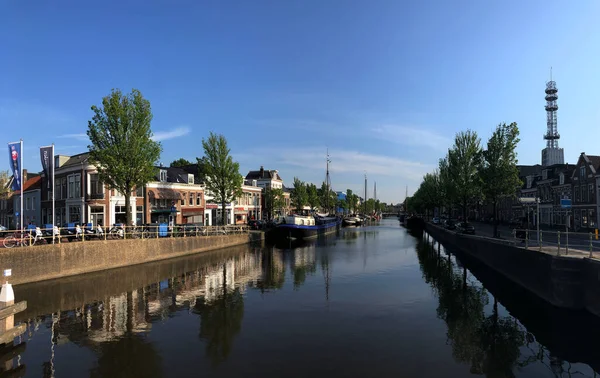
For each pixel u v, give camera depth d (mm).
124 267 24984
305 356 10484
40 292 17734
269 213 69812
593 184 42750
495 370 9805
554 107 86500
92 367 9875
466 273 23766
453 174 44688
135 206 40875
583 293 14352
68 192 39812
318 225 56156
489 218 77250
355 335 12203
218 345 11297
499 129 31562
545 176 55812
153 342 11562
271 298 16984
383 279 21562
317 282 20609
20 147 23344
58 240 22422
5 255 18234
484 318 14086
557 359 10500
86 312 14805
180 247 31188
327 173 78625
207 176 43531
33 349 11117
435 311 15055
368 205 182500
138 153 27172
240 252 34750
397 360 10289
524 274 18641
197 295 17562
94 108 26250
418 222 78875
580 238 30031
